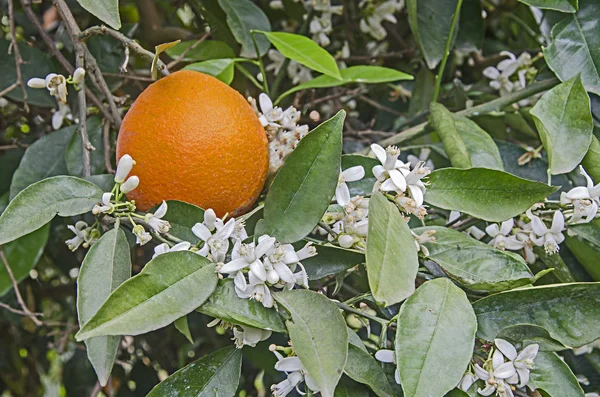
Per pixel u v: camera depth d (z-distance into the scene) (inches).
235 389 29.0
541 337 28.8
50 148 35.4
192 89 29.1
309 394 28.3
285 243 28.5
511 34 44.5
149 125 28.8
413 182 29.0
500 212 29.6
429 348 27.2
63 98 31.5
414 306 27.7
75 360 49.1
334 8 40.0
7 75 37.1
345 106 42.1
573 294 28.9
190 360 48.5
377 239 27.2
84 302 28.0
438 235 30.2
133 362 47.9
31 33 41.6
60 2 31.5
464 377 28.4
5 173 38.8
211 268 27.9
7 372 50.6
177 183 28.7
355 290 36.3
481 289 29.1
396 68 43.0
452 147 32.6
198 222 29.0
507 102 35.9
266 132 31.7
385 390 27.9
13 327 48.8
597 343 37.5
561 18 35.0
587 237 31.7
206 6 39.0
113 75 36.1
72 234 40.4
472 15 39.9
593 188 30.6
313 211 28.6
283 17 42.9
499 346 28.5
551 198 35.9
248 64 40.1
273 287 28.2
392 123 43.1
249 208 30.1
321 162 28.8
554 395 28.8
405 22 44.0
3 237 28.4
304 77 39.2
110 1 29.0
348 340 28.1
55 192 29.1
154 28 39.9
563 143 31.9
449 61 40.4
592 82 33.6
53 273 49.1
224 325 28.7
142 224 29.1
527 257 31.8
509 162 36.4
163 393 28.6
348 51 40.9
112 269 28.4
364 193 31.6
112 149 35.5
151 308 26.9
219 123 28.9
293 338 27.1
